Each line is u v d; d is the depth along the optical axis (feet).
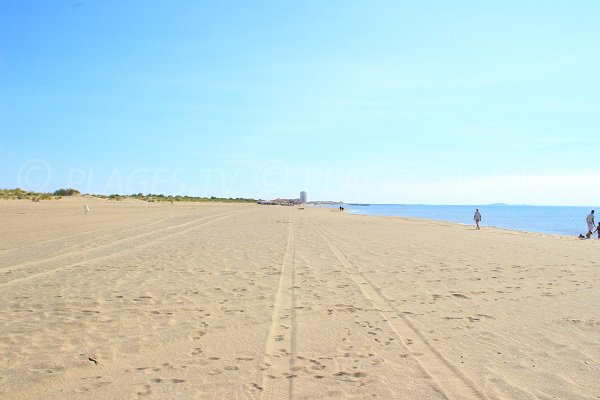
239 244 55.06
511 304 25.76
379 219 139.95
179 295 27.61
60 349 17.95
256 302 25.96
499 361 16.81
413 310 24.40
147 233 69.15
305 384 14.70
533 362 16.71
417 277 33.99
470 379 15.10
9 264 38.81
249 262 40.65
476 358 17.15
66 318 22.41
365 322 22.04
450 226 108.27
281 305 25.35
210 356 17.33
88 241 56.75
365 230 84.17
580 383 14.78
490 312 23.99
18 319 22.24
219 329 20.77
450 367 16.21
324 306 25.16
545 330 20.76
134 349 18.03
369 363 16.63
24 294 27.63
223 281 31.94
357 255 46.26
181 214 142.61
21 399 13.51
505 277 34.22
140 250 48.52
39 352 17.61
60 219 96.94
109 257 43.19
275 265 39.06
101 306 24.84
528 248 55.11
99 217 107.96
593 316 23.17
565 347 18.38
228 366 16.29
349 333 20.30
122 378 15.15
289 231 77.20
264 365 16.42
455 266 39.37
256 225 92.84
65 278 32.78
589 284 31.65
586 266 40.01
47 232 68.08
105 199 254.06
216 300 26.40
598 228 80.18
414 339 19.48
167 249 49.57
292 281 32.12
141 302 25.80
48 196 210.38
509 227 138.62
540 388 14.38
